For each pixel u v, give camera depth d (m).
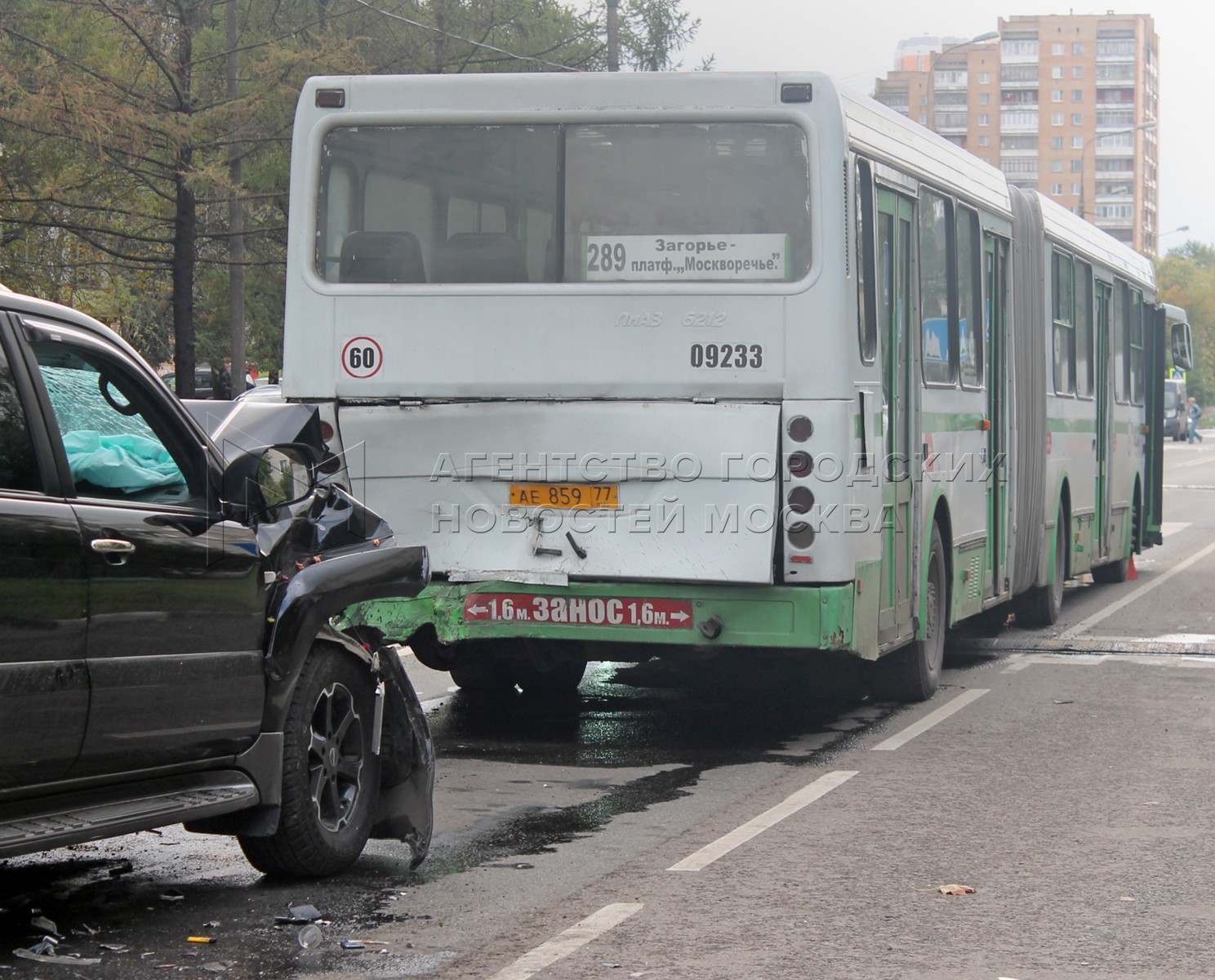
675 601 8.88
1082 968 5.20
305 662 6.11
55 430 5.21
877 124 9.70
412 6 31.56
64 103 21.89
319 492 6.52
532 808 7.64
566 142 9.03
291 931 5.52
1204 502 34.91
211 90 25.80
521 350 9.02
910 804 7.77
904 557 10.15
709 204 8.88
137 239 27.58
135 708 5.33
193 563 5.59
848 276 8.80
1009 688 11.62
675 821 7.38
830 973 5.11
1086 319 16.75
